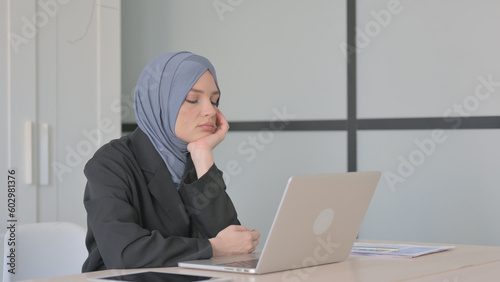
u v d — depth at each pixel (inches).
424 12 121.6
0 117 111.5
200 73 75.2
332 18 130.8
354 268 56.4
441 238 120.6
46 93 117.9
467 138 118.0
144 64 150.9
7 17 112.4
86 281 49.0
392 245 74.2
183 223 72.0
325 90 131.6
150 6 150.1
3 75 112.0
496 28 115.2
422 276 52.2
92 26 125.2
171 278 48.6
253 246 65.8
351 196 57.8
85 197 68.2
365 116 127.7
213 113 75.1
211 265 55.6
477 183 117.2
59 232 77.7
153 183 71.0
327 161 131.4
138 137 73.7
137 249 58.4
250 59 139.6
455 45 118.8
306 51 133.6
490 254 66.9
